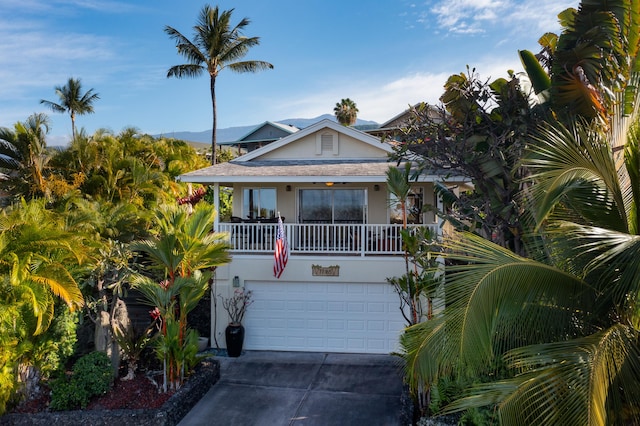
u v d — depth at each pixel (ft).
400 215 55.31
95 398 32.81
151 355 39.45
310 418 32.63
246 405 34.81
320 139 58.44
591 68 26.53
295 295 48.16
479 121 32.04
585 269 17.94
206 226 38.65
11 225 31.35
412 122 33.27
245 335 48.52
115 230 49.19
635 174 18.65
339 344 47.75
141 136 124.67
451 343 17.97
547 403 16.06
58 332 33.01
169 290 35.22
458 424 25.98
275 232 50.70
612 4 26.55
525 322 17.58
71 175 79.46
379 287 47.26
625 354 16.34
